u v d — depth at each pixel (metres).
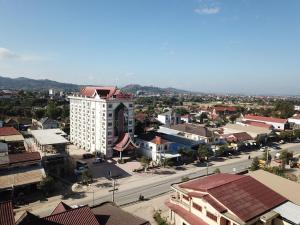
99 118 85.12
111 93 88.38
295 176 67.19
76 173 67.25
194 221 39.25
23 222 32.00
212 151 87.56
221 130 120.81
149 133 93.81
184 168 76.00
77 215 31.33
